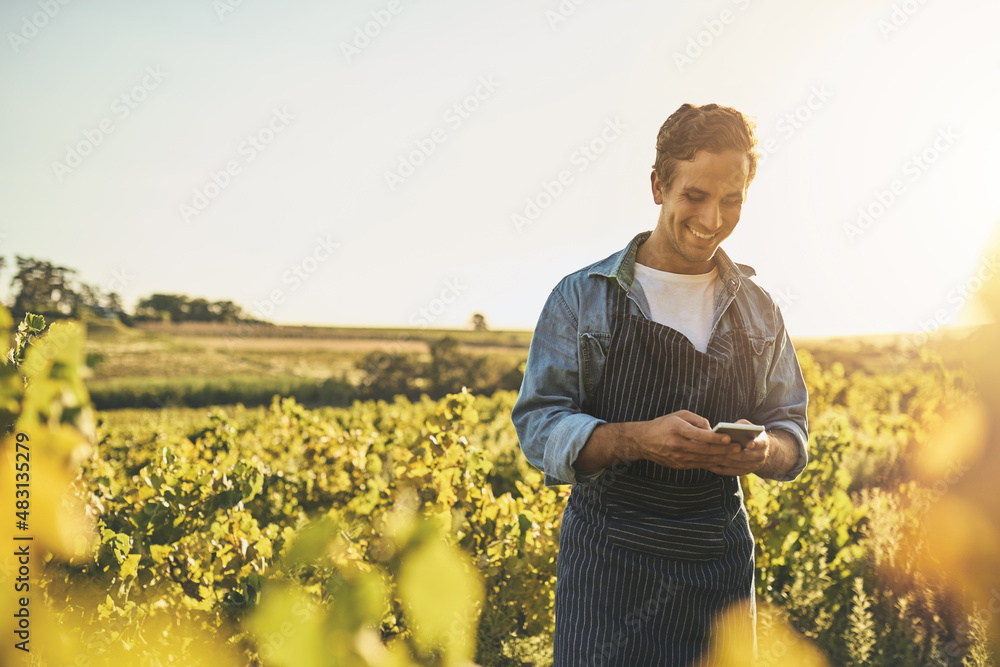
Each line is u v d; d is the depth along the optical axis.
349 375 38.09
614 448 1.60
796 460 1.83
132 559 2.68
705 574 1.71
